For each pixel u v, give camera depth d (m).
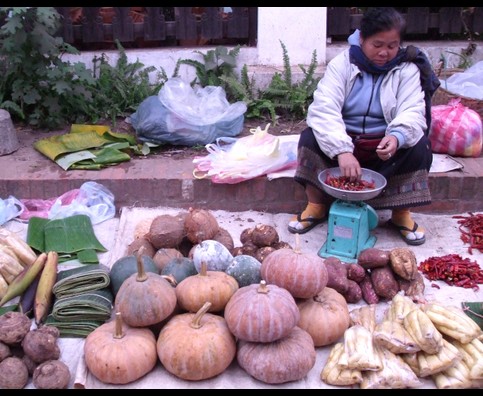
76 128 4.62
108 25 5.52
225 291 2.69
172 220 3.29
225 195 4.07
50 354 2.56
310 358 2.53
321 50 5.48
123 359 2.48
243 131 4.91
